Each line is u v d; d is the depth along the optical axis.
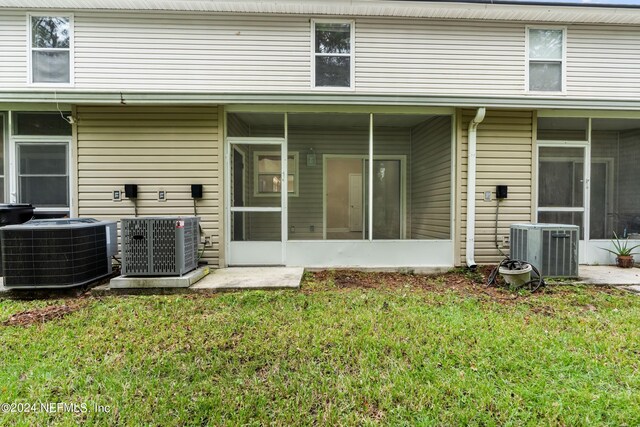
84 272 4.04
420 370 2.25
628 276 4.76
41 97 4.66
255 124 5.88
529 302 3.64
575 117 5.48
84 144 5.11
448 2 5.23
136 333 2.83
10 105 5.02
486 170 5.41
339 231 6.87
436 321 3.06
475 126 5.25
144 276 4.14
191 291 4.04
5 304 3.61
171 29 5.25
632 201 5.92
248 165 5.41
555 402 1.91
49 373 2.22
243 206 5.39
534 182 5.47
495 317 3.17
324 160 6.79
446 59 5.49
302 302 3.60
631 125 5.82
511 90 5.54
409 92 5.47
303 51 5.39
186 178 5.19
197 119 5.17
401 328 2.91
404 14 5.39
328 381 2.14
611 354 2.43
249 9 5.24
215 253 5.20
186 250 4.30
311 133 6.74
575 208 5.68
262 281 4.31
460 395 1.99
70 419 1.80
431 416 1.82
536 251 4.61
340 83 5.50
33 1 4.98
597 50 5.64
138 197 5.16
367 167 6.92
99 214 5.15
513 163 5.44
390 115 5.71
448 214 5.54
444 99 4.91
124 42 5.21
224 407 1.90
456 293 4.02
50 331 2.87
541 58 5.62
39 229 3.84
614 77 5.65
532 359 2.37
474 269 5.16
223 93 4.79
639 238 5.81
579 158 5.70
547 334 2.77
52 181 5.24
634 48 5.67
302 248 5.29
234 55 5.32
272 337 2.74
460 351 2.48
